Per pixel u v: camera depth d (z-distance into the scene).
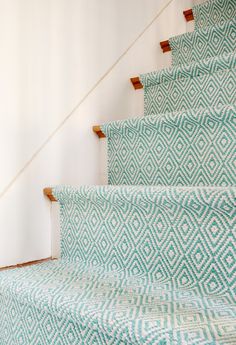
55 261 1.24
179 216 0.98
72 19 1.52
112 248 1.13
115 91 1.71
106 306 0.80
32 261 1.32
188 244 0.96
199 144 1.23
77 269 1.13
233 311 0.76
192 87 1.52
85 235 1.21
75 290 0.92
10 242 1.25
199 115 1.20
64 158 1.45
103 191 1.11
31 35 1.35
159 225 1.02
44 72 1.39
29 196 1.32
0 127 1.24
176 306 0.79
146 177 1.38
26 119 1.32
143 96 1.77
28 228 1.31
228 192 0.85
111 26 1.71
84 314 0.78
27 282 0.99
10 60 1.27
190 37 1.83
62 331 0.92
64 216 1.29
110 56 1.69
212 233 0.92
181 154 1.27
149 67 1.93
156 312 0.75
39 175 1.36
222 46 1.73
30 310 1.01
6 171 1.25
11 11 1.28
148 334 0.67
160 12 2.02
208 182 1.21
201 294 0.88
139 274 1.06
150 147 1.36
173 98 1.59
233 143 1.15
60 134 1.44
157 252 1.02
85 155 1.54
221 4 1.98
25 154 1.31
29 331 1.01
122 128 1.43
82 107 1.54
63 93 1.46
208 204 0.89
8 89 1.27
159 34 2.01
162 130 1.32
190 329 0.66
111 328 0.73
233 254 0.88
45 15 1.41
